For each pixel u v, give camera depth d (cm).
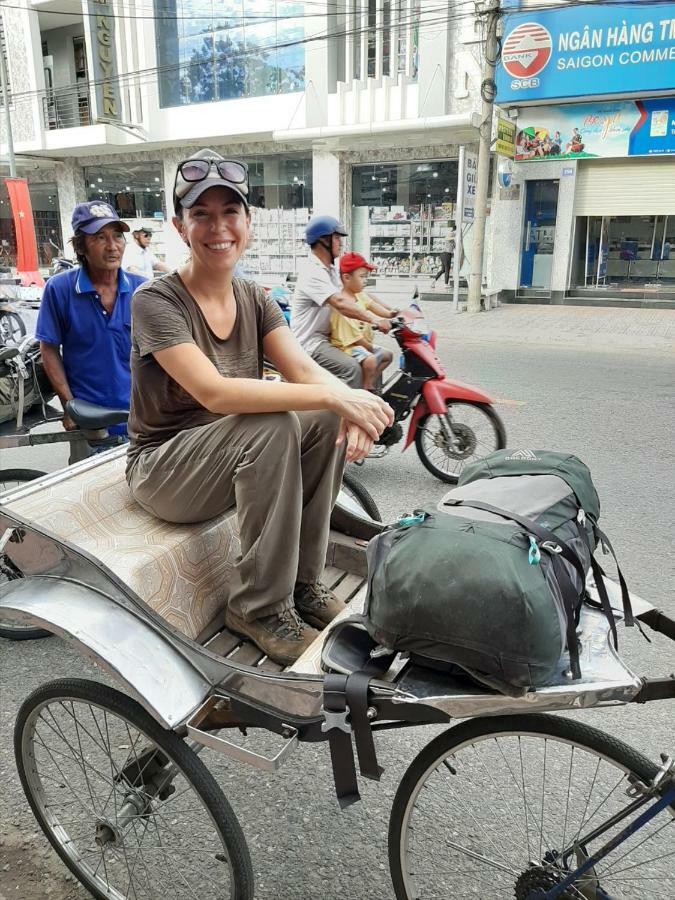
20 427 349
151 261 995
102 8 1823
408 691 150
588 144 1376
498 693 143
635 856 201
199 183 198
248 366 227
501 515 154
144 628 176
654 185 1366
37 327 347
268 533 193
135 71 1839
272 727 168
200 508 210
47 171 2253
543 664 133
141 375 214
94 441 347
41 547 190
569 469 182
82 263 346
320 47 1600
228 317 221
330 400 191
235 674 173
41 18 2062
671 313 1336
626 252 1432
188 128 1814
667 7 1198
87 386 359
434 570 139
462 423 512
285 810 227
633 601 183
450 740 163
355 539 255
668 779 147
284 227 1803
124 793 196
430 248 1642
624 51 1251
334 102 1625
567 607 141
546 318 1300
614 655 148
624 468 512
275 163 1822
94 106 1872
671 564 370
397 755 249
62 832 205
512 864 197
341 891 198
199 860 209
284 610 201
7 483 387
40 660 310
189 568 211
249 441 192
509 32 1336
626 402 701
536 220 1481
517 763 237
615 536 403
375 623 149
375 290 1703
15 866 211
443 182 1596
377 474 524
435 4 1445
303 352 236
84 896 201
